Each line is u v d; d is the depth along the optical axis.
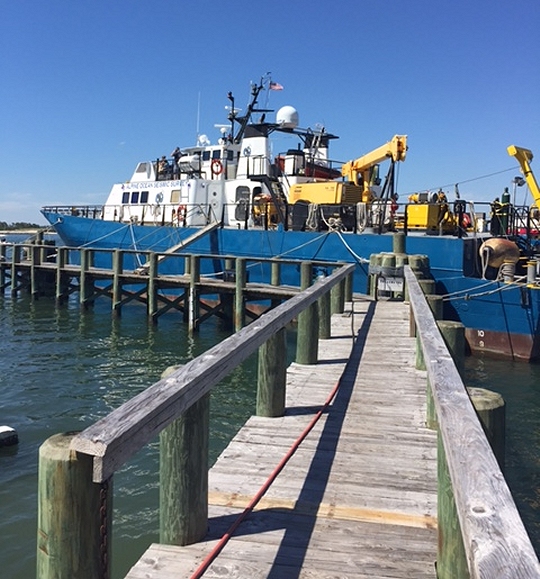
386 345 8.55
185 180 21.34
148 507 6.29
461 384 2.66
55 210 24.92
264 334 4.09
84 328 17.72
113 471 1.96
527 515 6.54
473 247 14.55
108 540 2.04
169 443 3.09
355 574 2.85
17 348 14.87
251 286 16.42
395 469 4.17
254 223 19.78
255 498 3.60
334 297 11.39
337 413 5.42
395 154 16.91
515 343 13.27
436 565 2.88
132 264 21.28
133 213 23.31
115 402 10.28
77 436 1.96
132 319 19.31
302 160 21.03
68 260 23.77
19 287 24.75
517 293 13.13
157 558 2.96
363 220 16.56
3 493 6.55
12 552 5.43
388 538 3.22
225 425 9.20
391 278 13.41
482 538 1.37
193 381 2.64
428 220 15.99
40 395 10.65
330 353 7.96
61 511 1.96
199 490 3.14
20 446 8.05
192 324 16.72
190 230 19.59
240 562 2.95
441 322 5.76
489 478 1.67
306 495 3.73
